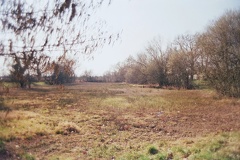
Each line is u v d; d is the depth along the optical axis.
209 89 26.48
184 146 7.33
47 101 22.27
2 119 10.58
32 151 7.77
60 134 9.92
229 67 22.33
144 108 17.92
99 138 9.34
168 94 29.75
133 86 50.22
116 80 78.19
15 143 8.43
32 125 11.04
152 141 8.81
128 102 21.70
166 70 46.66
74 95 29.31
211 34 23.25
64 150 7.89
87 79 75.06
